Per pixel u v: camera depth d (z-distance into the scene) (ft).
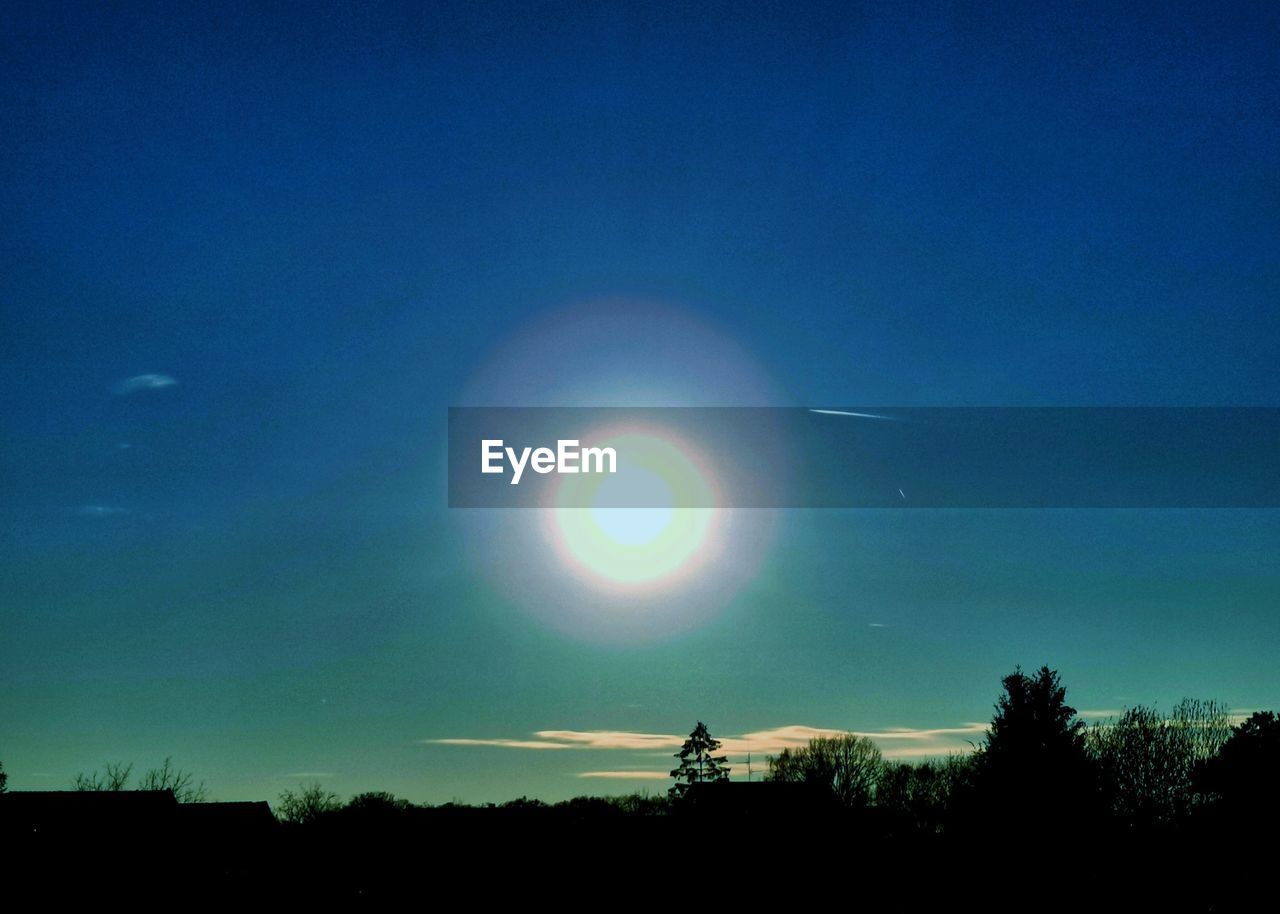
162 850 208.54
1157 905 162.30
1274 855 149.07
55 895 188.96
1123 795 188.14
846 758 307.99
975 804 185.68
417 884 249.14
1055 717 185.88
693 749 350.23
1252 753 153.89
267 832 244.83
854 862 231.30
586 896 239.30
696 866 242.58
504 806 303.27
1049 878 174.81
